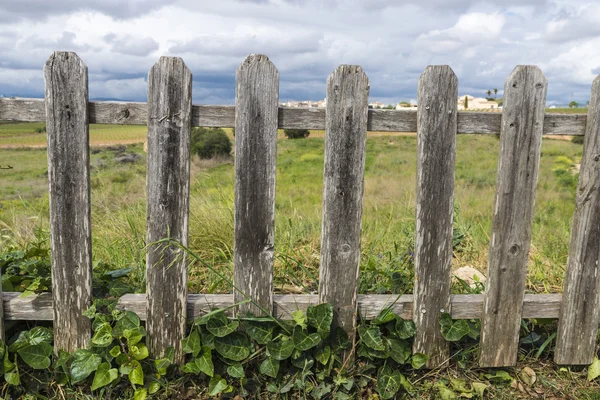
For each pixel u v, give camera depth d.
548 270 3.83
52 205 2.26
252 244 2.37
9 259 2.70
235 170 2.29
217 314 2.42
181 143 2.23
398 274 2.96
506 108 2.32
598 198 2.50
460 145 28.12
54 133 2.18
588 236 2.55
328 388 2.43
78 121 2.17
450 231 2.44
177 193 2.28
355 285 2.47
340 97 2.25
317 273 3.59
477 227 4.92
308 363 2.44
